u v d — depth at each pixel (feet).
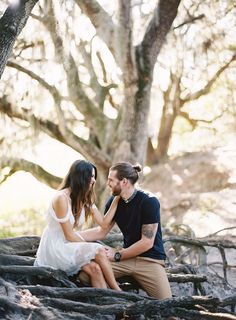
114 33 37.55
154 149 72.08
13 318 12.60
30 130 43.06
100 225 17.34
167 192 61.36
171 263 22.34
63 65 38.88
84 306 13.76
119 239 21.09
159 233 17.20
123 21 37.19
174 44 45.75
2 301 12.82
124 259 16.80
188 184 61.87
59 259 15.96
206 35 46.19
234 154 65.98
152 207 16.62
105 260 15.94
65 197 16.08
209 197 55.16
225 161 63.82
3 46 16.10
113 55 38.73
